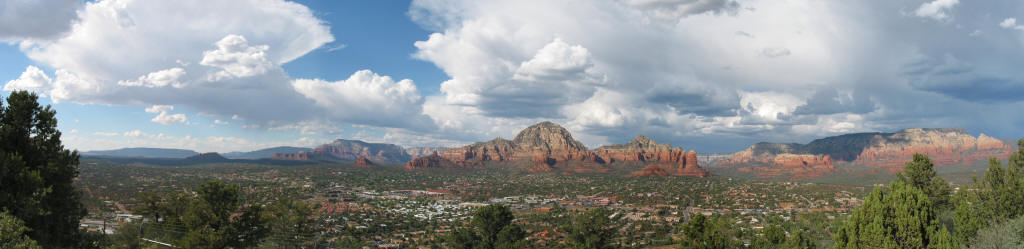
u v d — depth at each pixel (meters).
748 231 111.75
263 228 57.53
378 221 153.88
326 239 116.19
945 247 37.22
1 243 29.62
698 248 49.97
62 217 39.72
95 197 151.38
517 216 172.62
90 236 43.59
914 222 37.91
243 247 55.44
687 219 160.12
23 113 38.69
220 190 53.59
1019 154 49.78
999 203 49.41
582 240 83.88
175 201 75.31
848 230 42.84
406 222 154.50
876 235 39.00
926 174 57.00
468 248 82.00
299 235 92.81
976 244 40.09
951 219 54.12
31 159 39.06
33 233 36.22
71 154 41.84
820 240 98.94
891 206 39.72
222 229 52.56
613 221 156.50
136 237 74.25
